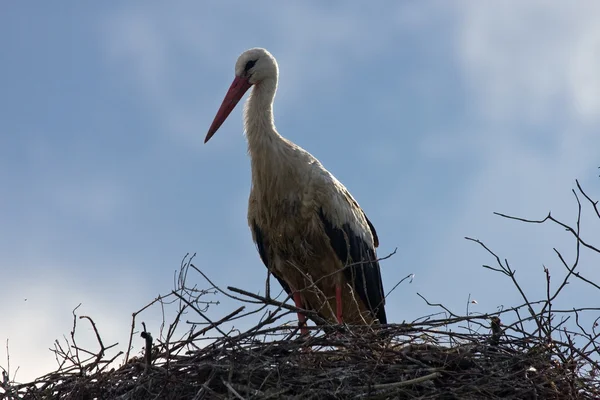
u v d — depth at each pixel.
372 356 11.88
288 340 11.83
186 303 11.20
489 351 12.06
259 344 11.68
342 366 11.83
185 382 11.52
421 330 12.19
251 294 11.04
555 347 11.82
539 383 11.77
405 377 11.74
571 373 11.71
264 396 11.05
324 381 11.54
